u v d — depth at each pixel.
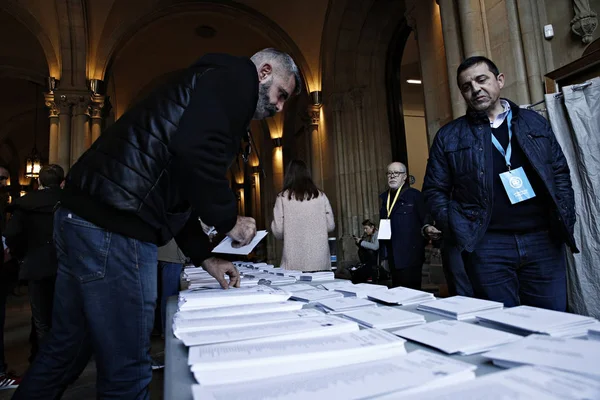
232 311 0.95
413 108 12.65
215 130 1.07
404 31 8.42
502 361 0.52
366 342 0.62
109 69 9.49
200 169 1.05
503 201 1.81
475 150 1.88
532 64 3.22
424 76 4.80
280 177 13.91
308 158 10.48
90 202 1.11
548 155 1.77
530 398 0.38
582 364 0.46
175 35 12.09
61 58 8.80
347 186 8.87
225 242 1.46
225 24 11.73
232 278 1.50
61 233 1.16
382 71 8.94
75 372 1.30
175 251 3.64
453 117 3.90
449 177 2.06
